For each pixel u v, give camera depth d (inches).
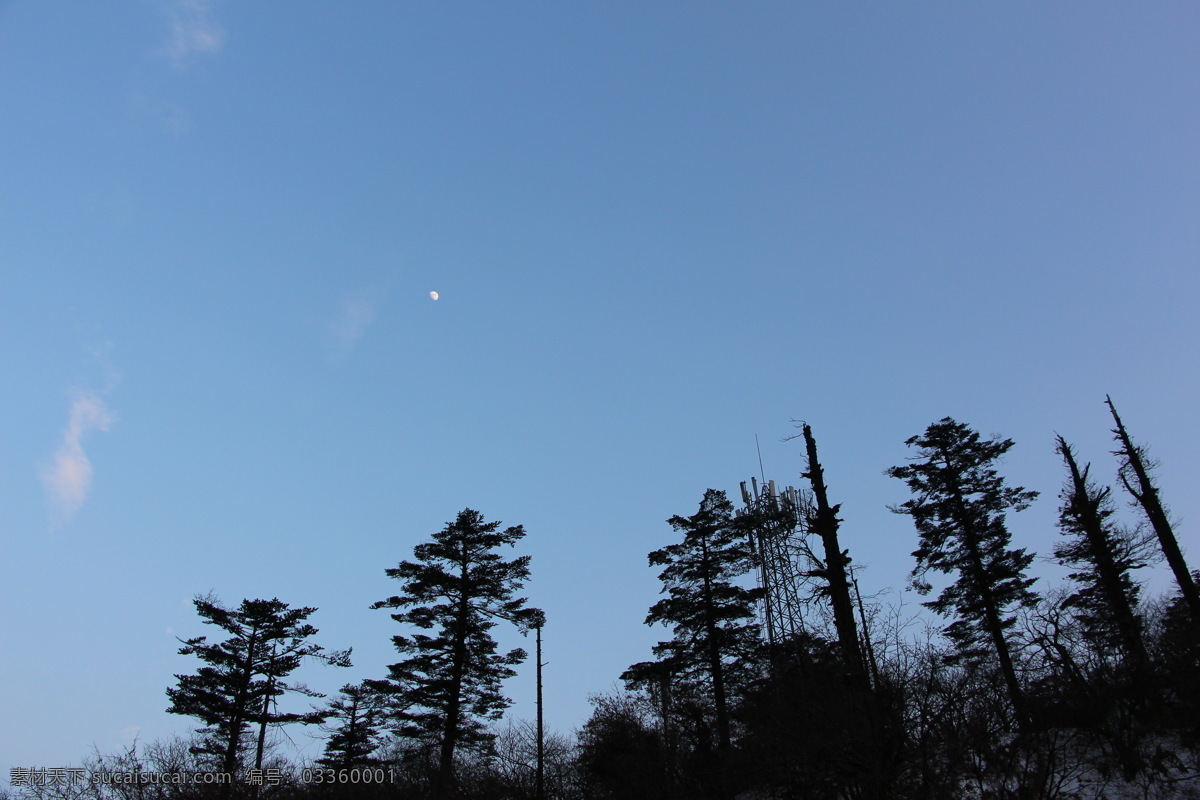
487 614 1517.0
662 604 1398.9
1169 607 972.6
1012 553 1254.9
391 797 1120.2
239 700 1491.1
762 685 748.0
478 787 1134.4
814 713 608.1
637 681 1323.8
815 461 924.6
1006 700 598.9
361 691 1710.1
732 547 1417.3
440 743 1355.8
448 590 1486.2
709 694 1221.7
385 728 1504.7
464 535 1555.1
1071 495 1147.3
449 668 1422.2
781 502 1343.5
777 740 644.1
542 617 1503.4
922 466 1374.3
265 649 1590.8
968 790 542.0
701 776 826.2
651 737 978.1
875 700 570.6
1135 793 557.9
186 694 1487.5
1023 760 573.6
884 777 535.5
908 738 560.1
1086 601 1009.5
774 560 1344.7
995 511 1315.2
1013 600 1217.4
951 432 1386.6
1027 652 685.9
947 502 1325.0
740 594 1323.8
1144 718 644.1
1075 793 559.5
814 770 594.9
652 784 890.7
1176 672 692.7
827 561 820.6
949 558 1291.8
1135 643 731.4
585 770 1042.1
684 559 1444.4
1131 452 1166.3
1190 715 637.3
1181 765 578.9
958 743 547.8
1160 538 1060.5
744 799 740.0
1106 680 658.2
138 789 926.4
